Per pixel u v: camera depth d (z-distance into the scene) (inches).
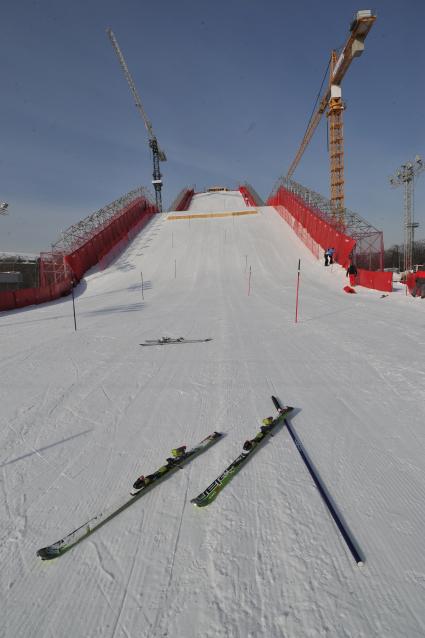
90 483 121.5
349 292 733.3
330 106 2140.7
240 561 87.6
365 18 1644.9
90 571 86.6
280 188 1939.0
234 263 1251.2
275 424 154.9
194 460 132.0
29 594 81.3
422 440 140.6
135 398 195.5
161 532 97.8
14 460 138.1
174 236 1603.1
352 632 70.1
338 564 85.8
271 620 73.0
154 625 72.9
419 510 102.8
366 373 220.2
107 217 1546.5
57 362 274.7
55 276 1189.1
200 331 375.6
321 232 1294.3
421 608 74.5
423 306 510.9
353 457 130.3
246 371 233.3
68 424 167.5
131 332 385.1
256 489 114.3
